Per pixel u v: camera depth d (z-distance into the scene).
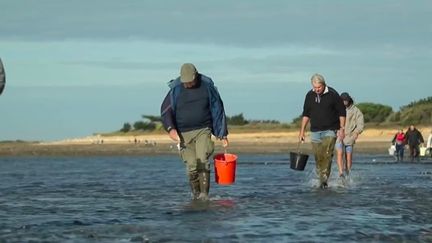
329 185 24.69
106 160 70.88
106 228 13.70
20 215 16.08
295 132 127.44
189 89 18.98
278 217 15.27
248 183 26.08
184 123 19.05
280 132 129.38
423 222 14.50
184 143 19.27
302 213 15.99
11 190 24.33
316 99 23.75
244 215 15.64
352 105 28.36
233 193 21.33
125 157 83.88
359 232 13.18
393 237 12.67
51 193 22.77
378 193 21.06
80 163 61.03
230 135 127.19
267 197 19.95
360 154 78.00
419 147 59.31
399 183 25.86
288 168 41.34
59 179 32.06
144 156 87.00
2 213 16.52
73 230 13.50
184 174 35.34
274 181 27.34
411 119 129.75
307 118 24.19
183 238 12.48
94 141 132.50
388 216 15.41
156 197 20.42
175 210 16.72
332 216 15.43
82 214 16.16
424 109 131.50
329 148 23.72
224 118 19.28
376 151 84.00
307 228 13.67
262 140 113.31
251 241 12.21
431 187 23.59
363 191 21.88
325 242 12.16
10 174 38.44
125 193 22.23
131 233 13.09
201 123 19.08
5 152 104.12
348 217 15.25
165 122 19.03
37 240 12.38
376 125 127.44
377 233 13.07
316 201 18.64
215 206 17.53
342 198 19.45
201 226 13.91
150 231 13.27
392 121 134.25
